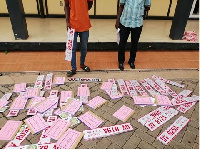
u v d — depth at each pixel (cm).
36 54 448
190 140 239
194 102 305
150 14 651
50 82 342
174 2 633
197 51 496
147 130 251
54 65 404
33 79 349
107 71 386
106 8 628
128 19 338
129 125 257
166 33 539
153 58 451
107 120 265
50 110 278
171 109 288
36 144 226
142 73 383
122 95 315
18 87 324
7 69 382
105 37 489
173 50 496
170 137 242
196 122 267
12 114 268
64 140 232
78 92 317
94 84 342
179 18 461
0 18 604
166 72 390
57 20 611
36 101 293
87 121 261
